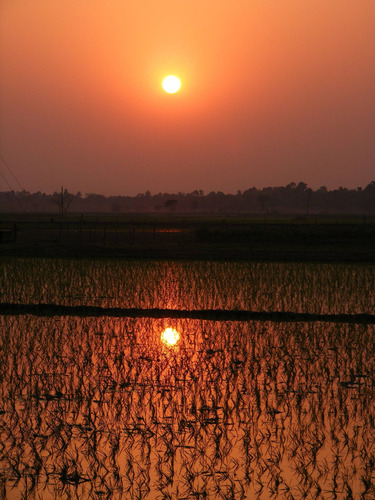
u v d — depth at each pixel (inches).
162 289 1103.0
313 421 458.0
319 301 1008.9
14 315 896.9
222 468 382.9
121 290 1088.8
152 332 787.4
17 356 644.1
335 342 738.8
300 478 371.6
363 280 1220.5
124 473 374.9
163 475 373.1
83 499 346.9
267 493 354.0
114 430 436.8
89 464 386.3
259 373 587.2
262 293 1071.0
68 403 491.2
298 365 620.7
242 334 782.5
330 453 404.5
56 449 406.6
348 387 543.2
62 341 721.0
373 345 723.4
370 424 452.8
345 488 359.6
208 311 922.1
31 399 499.5
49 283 1145.4
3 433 432.5
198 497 349.4
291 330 813.2
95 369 593.3
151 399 501.0
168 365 612.4
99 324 834.8
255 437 428.1
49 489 357.1
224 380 561.3
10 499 345.7
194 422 453.1
